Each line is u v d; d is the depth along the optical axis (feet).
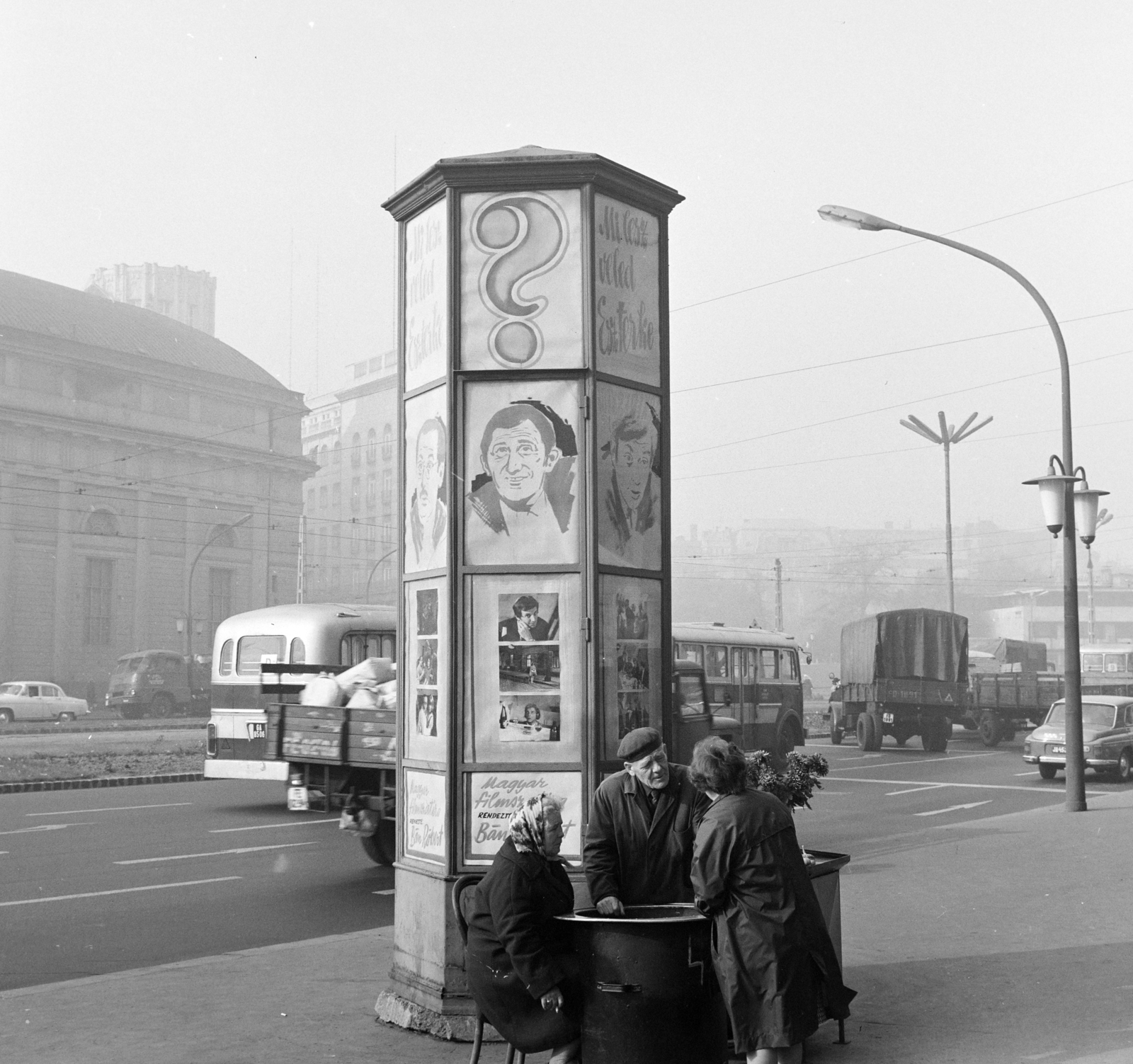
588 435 22.30
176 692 176.65
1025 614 456.04
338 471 344.28
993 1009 21.75
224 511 233.96
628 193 23.34
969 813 60.18
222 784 77.61
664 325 24.06
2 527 201.46
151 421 225.97
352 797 43.16
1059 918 30.17
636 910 18.49
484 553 22.24
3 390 204.85
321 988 24.67
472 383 22.56
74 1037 21.12
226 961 27.37
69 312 229.86
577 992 17.04
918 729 108.37
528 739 21.88
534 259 22.66
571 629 22.03
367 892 39.22
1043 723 81.35
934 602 469.98
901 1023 20.95
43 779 74.18
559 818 17.42
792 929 16.66
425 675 22.91
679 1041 16.71
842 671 115.55
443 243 23.09
